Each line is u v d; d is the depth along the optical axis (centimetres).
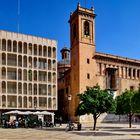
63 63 13138
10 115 7862
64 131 5181
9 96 8431
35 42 8981
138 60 10806
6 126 6506
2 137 3912
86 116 9194
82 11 9844
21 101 8562
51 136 4059
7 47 8550
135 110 6209
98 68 9856
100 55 9888
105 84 9894
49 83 9069
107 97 5272
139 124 8412
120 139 3500
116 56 10275
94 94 5284
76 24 9919
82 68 9519
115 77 10062
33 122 6662
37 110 8719
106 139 3512
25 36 8850
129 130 5456
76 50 9794
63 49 13625
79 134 4422
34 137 3903
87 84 9512
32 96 8700
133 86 10544
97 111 5231
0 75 8331
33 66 8850
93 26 10012
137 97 4747
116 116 9644
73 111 9675
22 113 7088
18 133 4700
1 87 8306
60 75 13075
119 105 6391
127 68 10488
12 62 8594
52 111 9050
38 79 8888
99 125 7706
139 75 10781
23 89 8625
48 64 9162
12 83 8525
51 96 9050
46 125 6862
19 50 8744
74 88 9762
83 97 5309
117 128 6191
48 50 9206
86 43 9756
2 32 8525
